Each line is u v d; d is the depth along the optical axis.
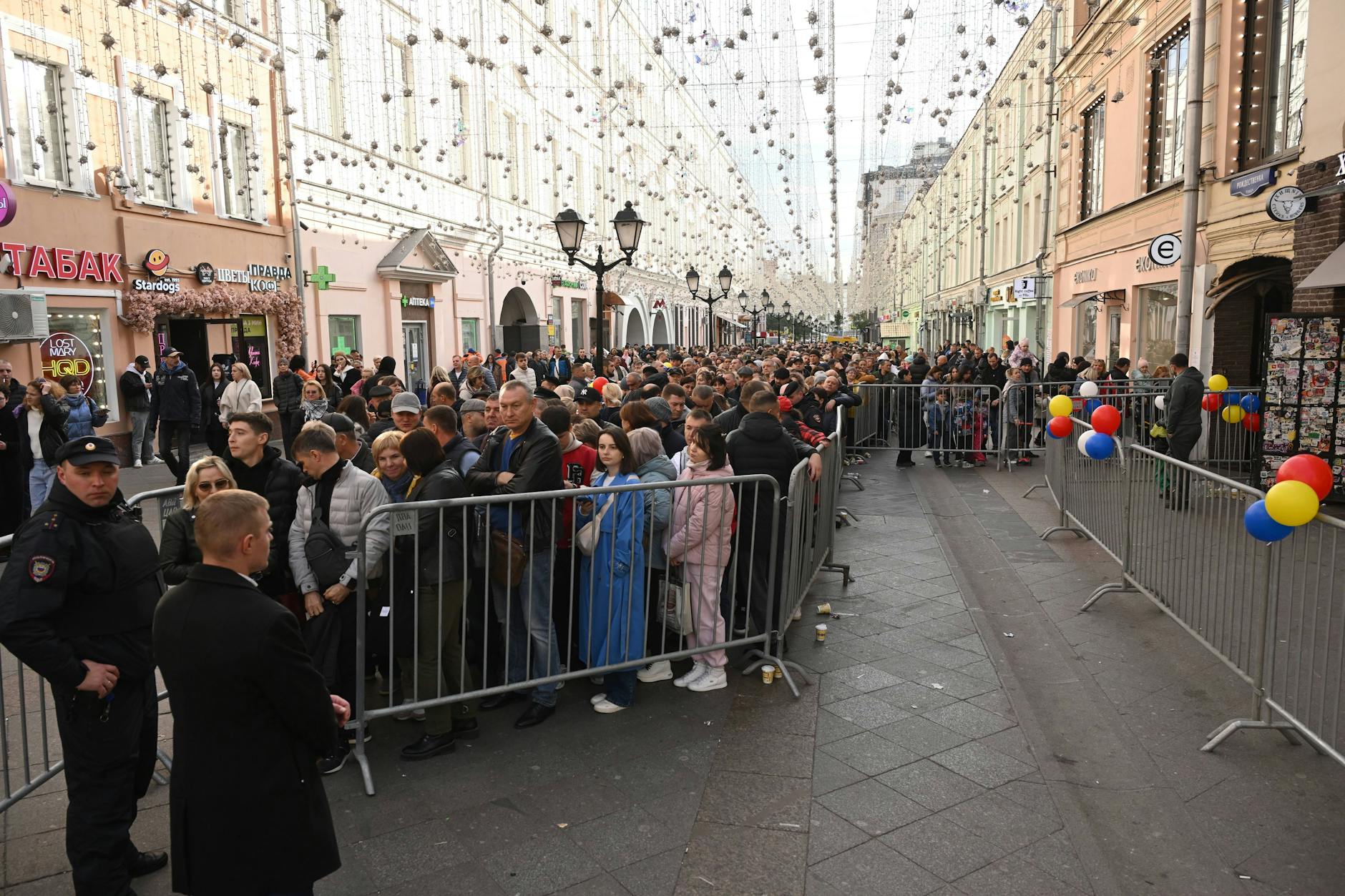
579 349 32.94
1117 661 5.37
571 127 30.02
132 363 14.23
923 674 5.18
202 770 2.55
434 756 4.21
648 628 5.19
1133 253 16.33
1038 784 3.93
